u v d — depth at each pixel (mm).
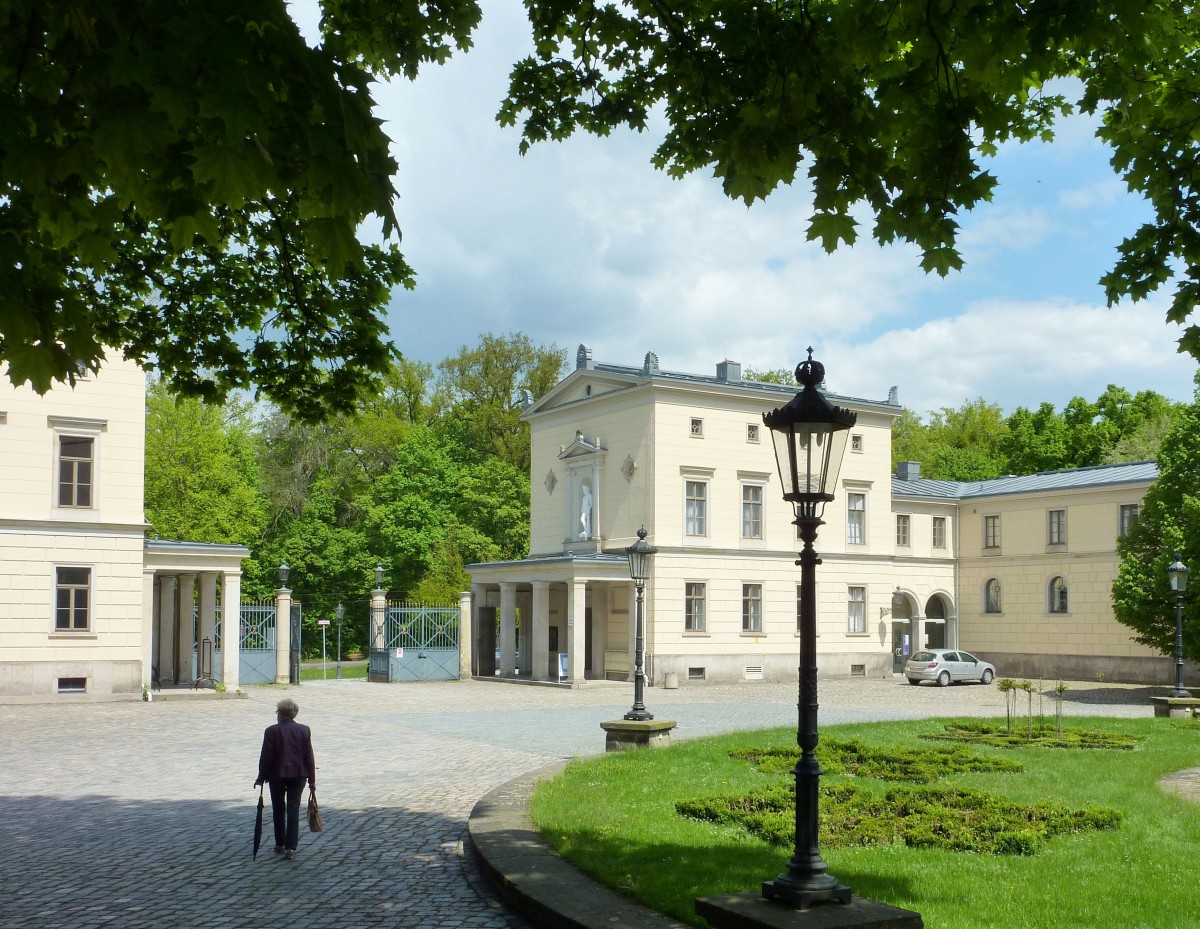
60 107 4352
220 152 4008
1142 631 39031
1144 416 70188
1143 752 19391
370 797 15562
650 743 19453
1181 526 37844
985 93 7215
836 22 7184
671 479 44562
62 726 25938
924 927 7973
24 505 32125
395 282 12336
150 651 34906
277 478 67750
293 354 12711
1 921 9180
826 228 7492
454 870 10984
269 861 11445
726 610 45562
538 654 43188
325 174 4273
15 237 4375
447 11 9000
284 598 43125
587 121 10281
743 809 12891
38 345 4621
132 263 11336
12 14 4125
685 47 7613
